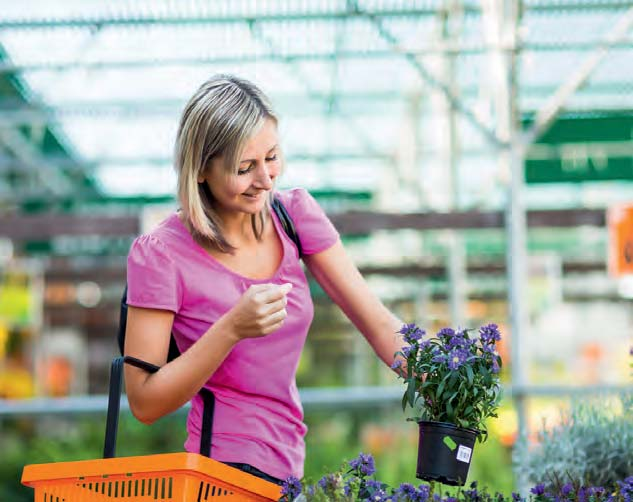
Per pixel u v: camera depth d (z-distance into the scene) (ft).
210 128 6.83
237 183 6.86
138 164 31.50
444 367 6.70
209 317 7.20
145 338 7.06
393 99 28.27
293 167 33.86
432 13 20.11
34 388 32.42
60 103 26.13
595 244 33.91
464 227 20.49
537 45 19.67
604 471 9.18
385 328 7.77
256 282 7.30
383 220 20.72
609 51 20.06
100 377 38.24
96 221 22.54
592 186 32.76
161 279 7.09
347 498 6.37
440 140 28.32
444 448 6.68
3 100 26.07
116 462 6.25
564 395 16.16
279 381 7.30
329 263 7.69
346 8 19.49
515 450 10.16
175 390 6.67
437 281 33.81
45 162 31.60
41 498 6.44
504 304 34.19
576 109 24.91
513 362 19.22
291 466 7.28
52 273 33.35
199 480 6.19
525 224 21.50
